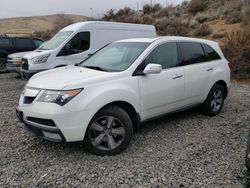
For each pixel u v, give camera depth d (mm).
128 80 4738
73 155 4508
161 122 6133
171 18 26766
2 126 5949
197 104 6180
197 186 3635
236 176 3877
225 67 6773
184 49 5879
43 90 4332
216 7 26391
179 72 5551
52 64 10453
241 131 5617
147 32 12914
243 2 23531
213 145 4902
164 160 4328
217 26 21766
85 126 4242
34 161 4316
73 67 5504
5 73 15445
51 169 4062
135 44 5551
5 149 4762
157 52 5348
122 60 5215
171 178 3818
